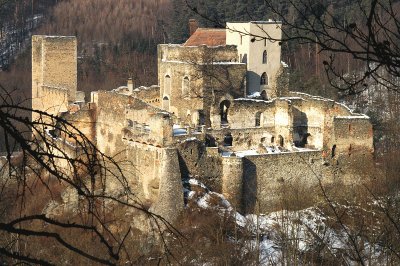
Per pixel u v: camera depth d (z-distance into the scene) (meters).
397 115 124.88
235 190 96.75
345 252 52.84
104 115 105.94
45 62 125.19
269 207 98.75
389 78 88.12
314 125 106.44
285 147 106.00
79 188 20.59
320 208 92.50
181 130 99.69
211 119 104.31
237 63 108.44
